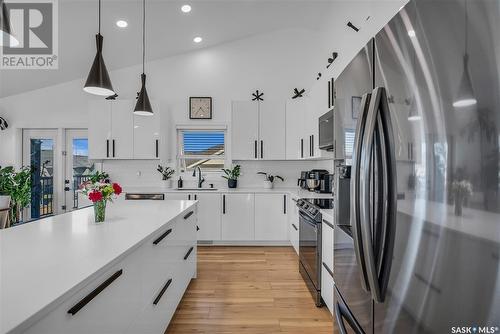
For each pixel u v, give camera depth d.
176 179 4.77
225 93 4.77
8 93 4.53
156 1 3.28
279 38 4.78
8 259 1.12
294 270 3.24
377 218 0.98
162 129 4.43
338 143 1.60
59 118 4.66
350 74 1.38
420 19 0.80
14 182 4.22
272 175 4.76
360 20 2.79
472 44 0.62
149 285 1.59
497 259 0.56
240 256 3.74
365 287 1.00
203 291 2.71
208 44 4.66
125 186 4.70
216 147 4.88
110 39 3.82
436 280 0.72
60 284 0.89
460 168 0.65
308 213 2.63
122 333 1.26
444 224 0.70
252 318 2.26
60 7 2.98
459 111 0.65
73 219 1.98
